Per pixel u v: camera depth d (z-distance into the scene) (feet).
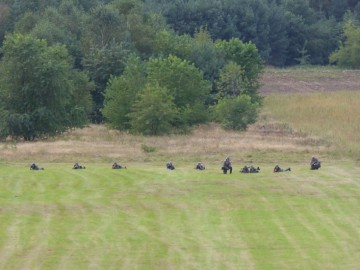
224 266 268.62
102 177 478.18
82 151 615.57
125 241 304.91
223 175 480.64
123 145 655.76
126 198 404.98
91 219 350.23
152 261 274.36
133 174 489.26
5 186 448.65
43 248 292.61
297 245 299.38
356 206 382.22
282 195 412.98
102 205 385.09
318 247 295.89
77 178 475.31
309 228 330.13
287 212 366.84
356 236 314.55
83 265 268.82
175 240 307.37
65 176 484.33
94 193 421.59
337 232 321.73
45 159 580.30
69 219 350.43
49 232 321.52
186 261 274.77
